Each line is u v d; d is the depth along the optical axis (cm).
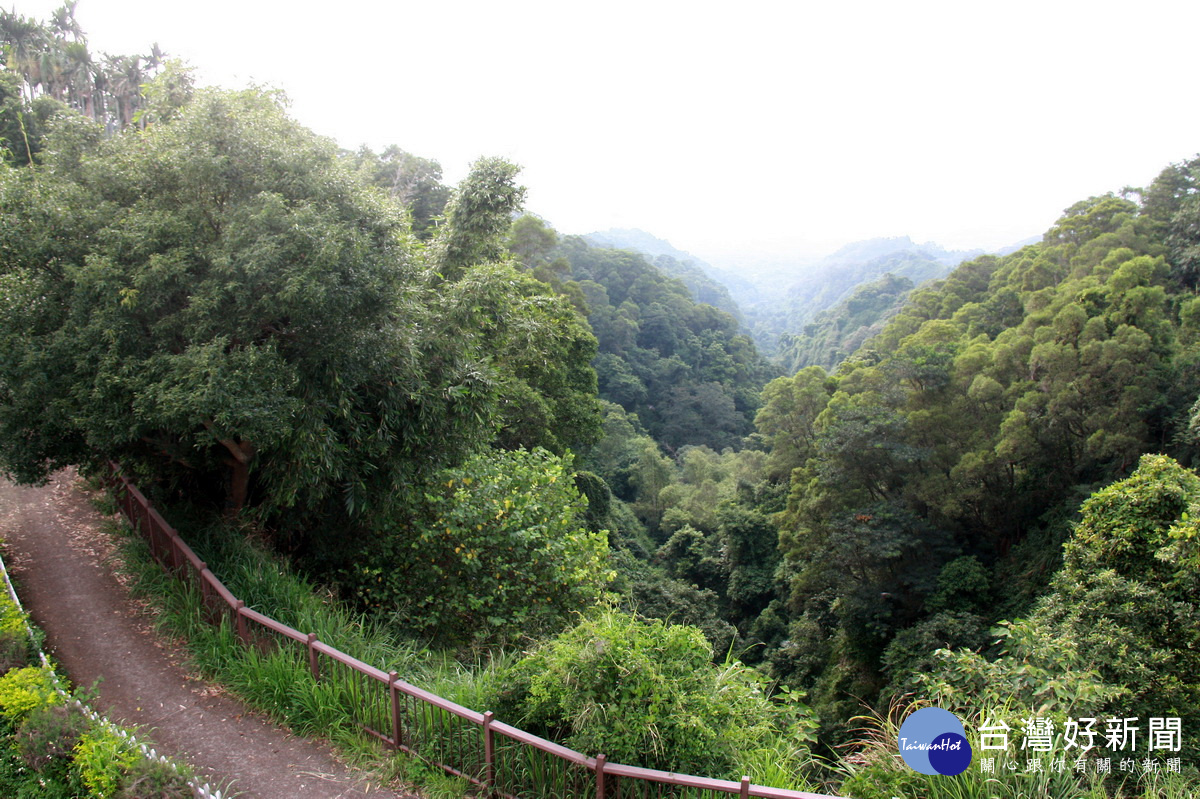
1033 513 2320
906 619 2088
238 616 638
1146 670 747
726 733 490
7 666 545
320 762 518
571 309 2670
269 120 695
